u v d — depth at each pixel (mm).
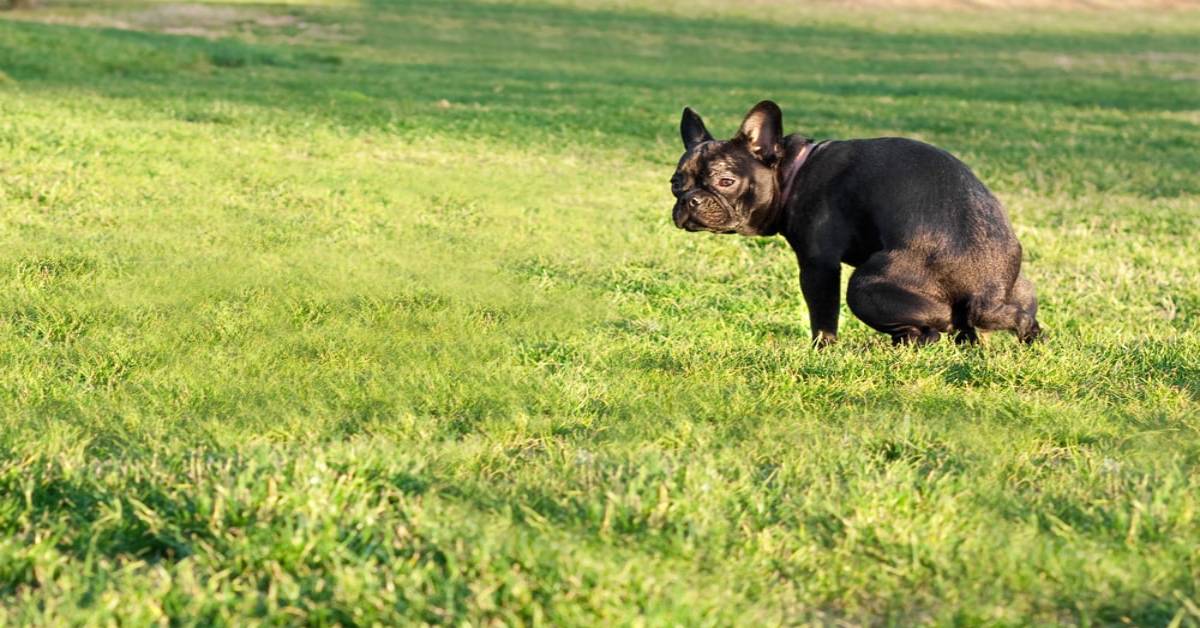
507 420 5457
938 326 6938
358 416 5562
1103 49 52281
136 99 22891
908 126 25328
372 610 3438
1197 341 7293
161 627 3402
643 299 9539
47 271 8945
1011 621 3523
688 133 7789
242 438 5004
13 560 3703
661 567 3764
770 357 6711
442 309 8367
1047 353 6664
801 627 3539
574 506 4215
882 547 3953
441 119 22828
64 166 14375
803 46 50375
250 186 14406
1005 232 6938
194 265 9414
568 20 55625
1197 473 4836
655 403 5793
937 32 58781
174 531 3910
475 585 3547
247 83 28016
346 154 17844
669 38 51094
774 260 11711
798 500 4320
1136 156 21734
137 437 5066
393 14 53469
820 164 7234
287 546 3750
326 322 7820
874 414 5633
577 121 23984
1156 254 12641
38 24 33062
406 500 4203
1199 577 3818
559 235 12578
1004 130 25156
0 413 5414
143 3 51875
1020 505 4371
